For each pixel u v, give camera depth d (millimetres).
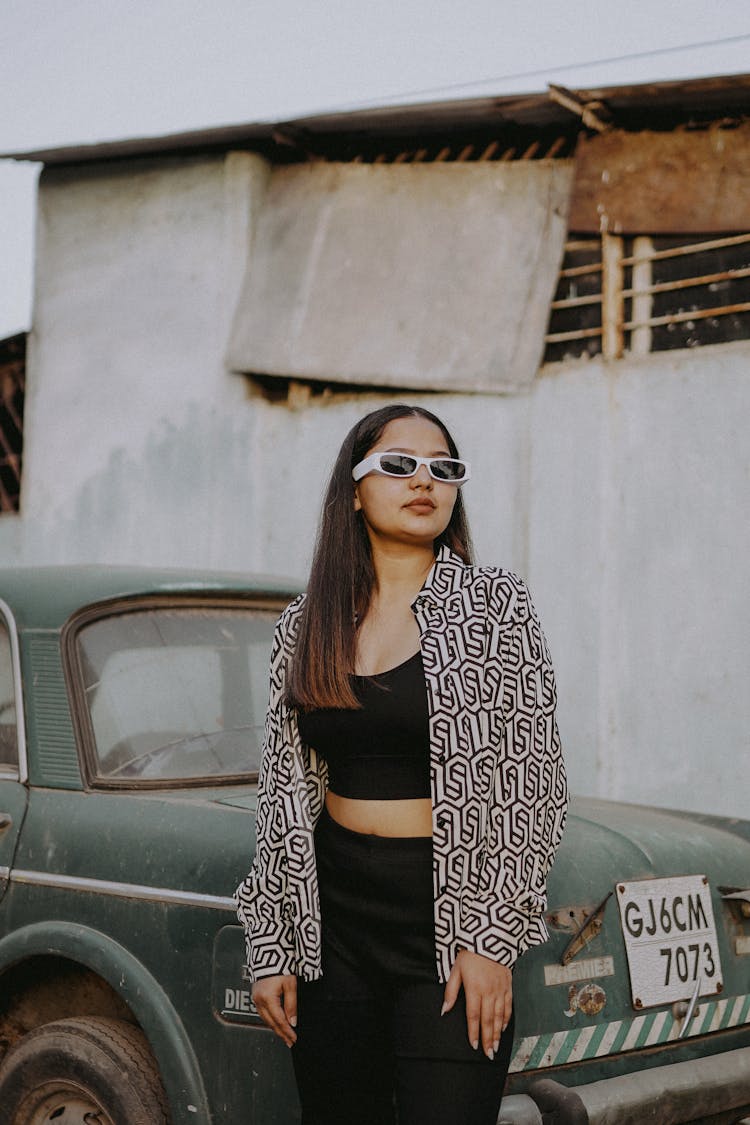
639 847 3021
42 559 9117
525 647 2115
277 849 2209
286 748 2223
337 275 7754
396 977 2100
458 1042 2049
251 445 8086
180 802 3025
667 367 6523
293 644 2266
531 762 2080
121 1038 2869
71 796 3146
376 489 2232
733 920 3146
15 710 3334
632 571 6547
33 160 8977
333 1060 2154
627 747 6492
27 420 9250
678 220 6457
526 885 2061
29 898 3074
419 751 2111
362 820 2131
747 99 6219
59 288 9102
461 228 7371
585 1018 2729
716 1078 2875
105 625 3416
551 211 7051
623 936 2852
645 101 6348
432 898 2084
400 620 2209
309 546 7848
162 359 8531
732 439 6305
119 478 8727
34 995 3180
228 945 2709
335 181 7941
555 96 6406
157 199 8602
